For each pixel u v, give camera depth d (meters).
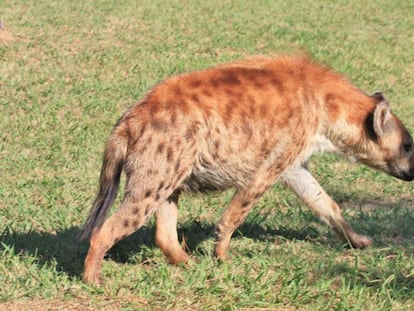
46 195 9.41
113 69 16.06
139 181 6.63
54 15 20.03
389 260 7.61
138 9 21.22
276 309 6.43
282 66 7.51
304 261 7.45
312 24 20.64
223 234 7.40
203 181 7.09
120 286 6.64
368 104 7.84
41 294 6.48
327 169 11.01
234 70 7.24
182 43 18.06
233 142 6.98
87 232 6.78
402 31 20.52
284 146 7.30
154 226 8.20
